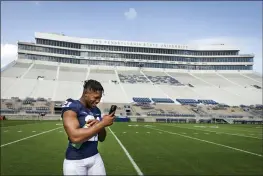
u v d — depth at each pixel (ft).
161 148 55.21
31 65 261.03
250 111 208.33
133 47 299.99
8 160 40.24
